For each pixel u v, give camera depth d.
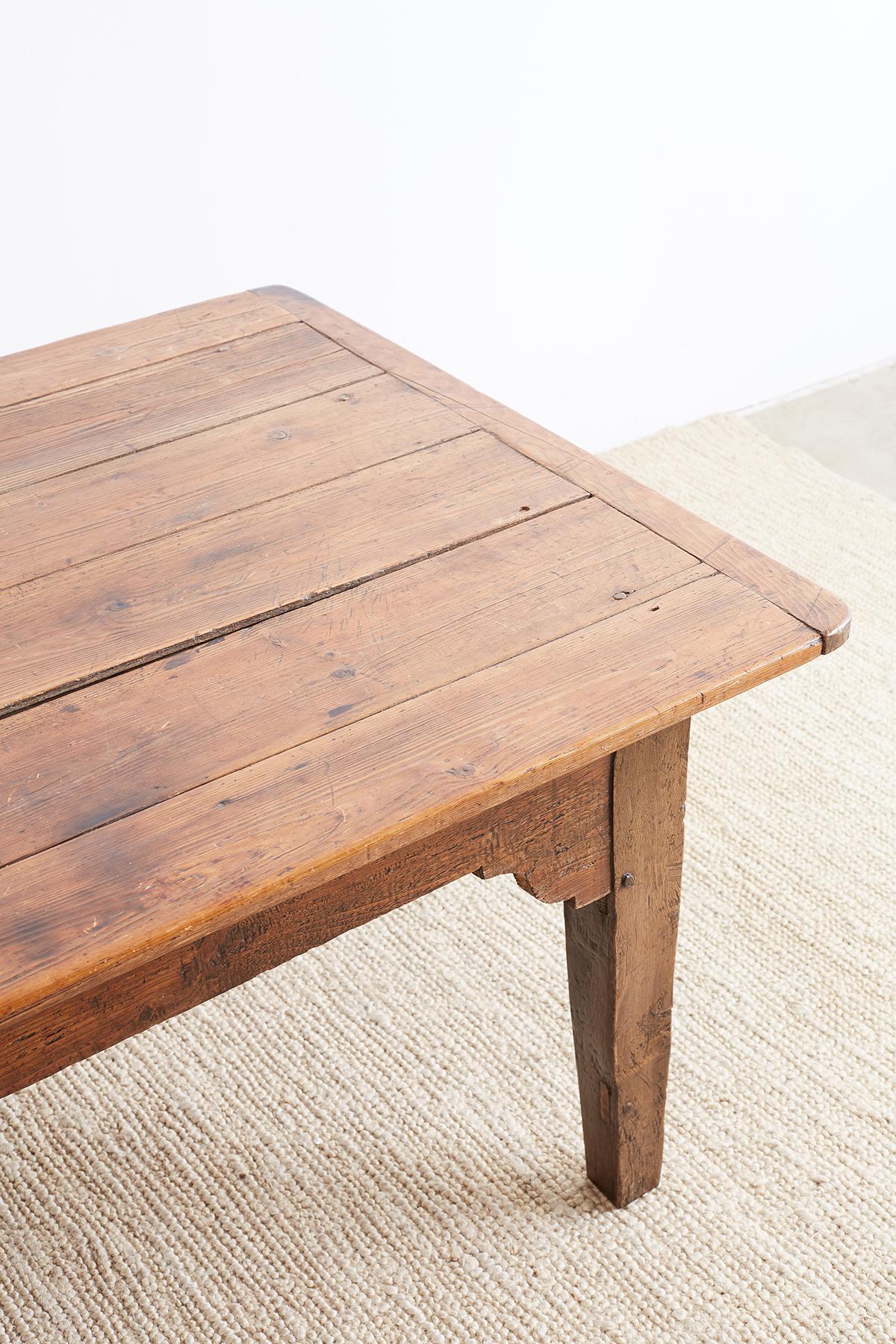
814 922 1.97
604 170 2.85
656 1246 1.57
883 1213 1.60
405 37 2.50
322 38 2.43
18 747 1.10
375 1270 1.56
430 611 1.22
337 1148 1.69
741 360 3.31
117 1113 1.75
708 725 2.36
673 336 3.16
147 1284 1.55
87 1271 1.57
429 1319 1.51
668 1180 1.65
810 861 2.07
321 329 1.76
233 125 2.43
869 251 3.35
